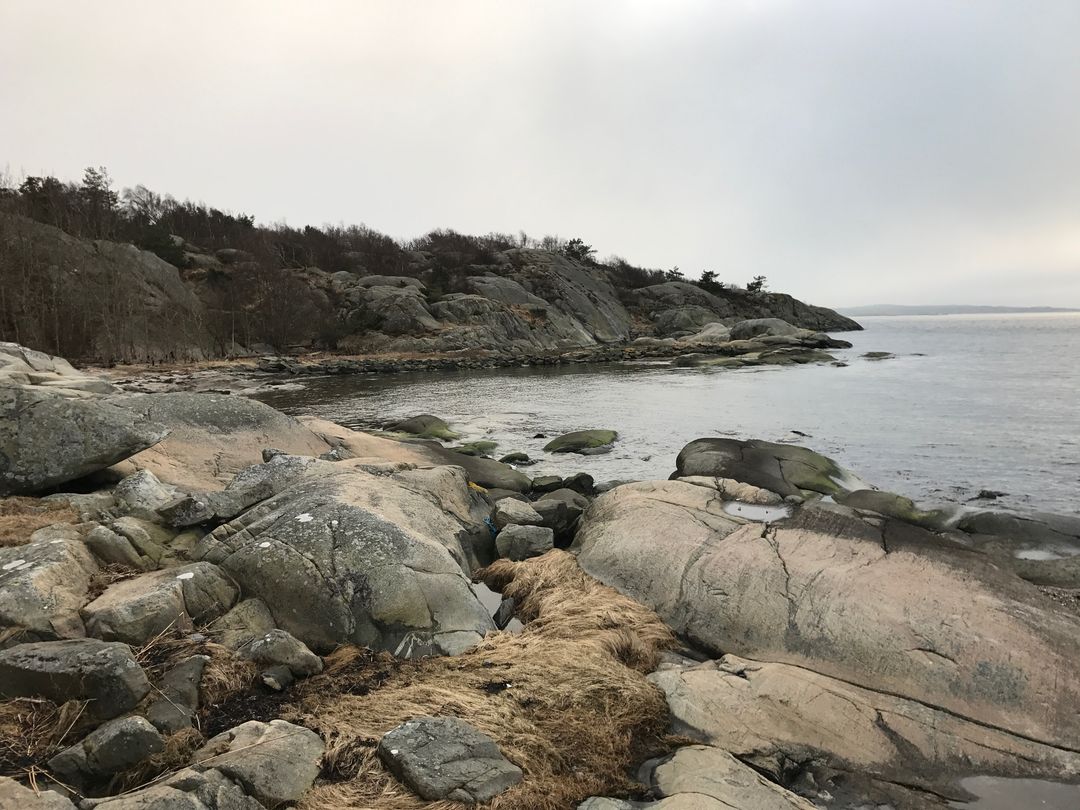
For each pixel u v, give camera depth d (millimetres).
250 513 7512
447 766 4359
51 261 43469
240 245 68375
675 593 7477
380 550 6758
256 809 3873
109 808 3529
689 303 91750
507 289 74062
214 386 33531
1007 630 6184
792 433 19969
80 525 6949
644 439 19797
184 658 5250
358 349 53938
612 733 5148
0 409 8211
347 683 5555
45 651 4676
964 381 32469
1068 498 12914
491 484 13039
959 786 4926
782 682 5797
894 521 8383
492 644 6371
